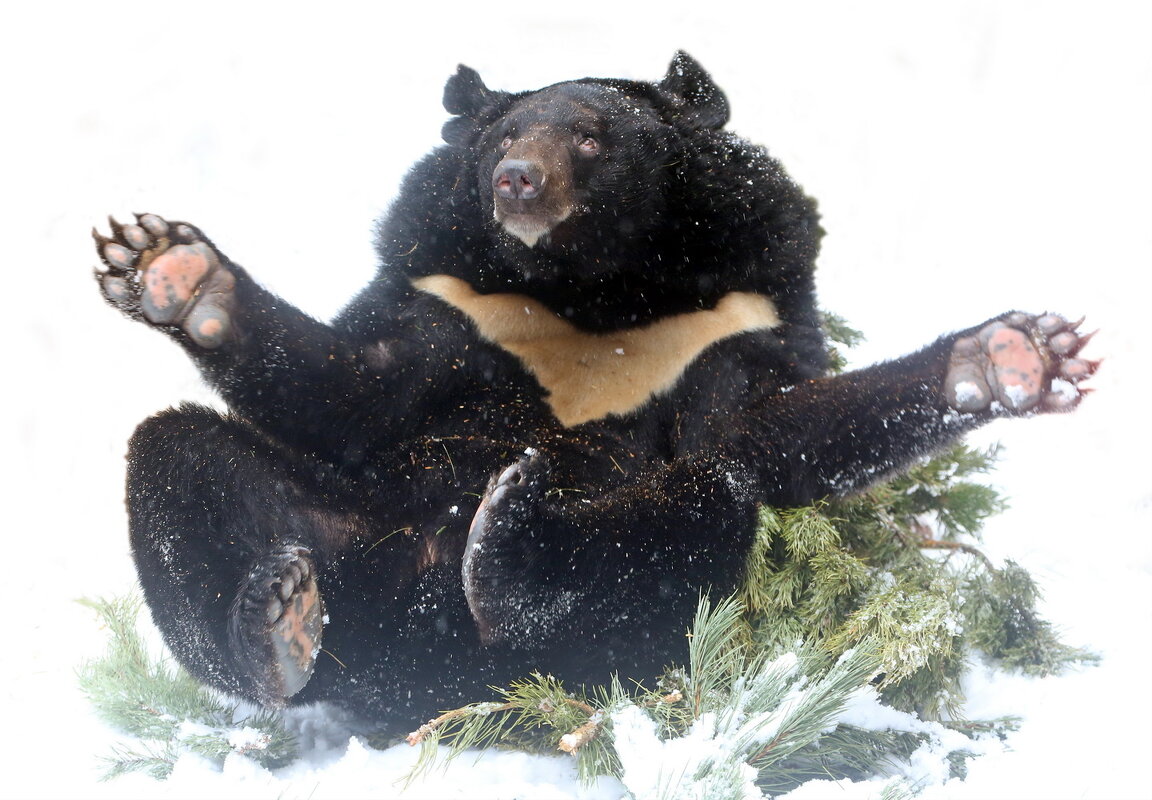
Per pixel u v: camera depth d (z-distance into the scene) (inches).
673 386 397.4
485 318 406.0
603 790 316.2
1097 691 377.4
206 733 343.0
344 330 403.2
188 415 366.6
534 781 327.3
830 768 336.2
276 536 367.2
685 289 404.8
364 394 385.1
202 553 351.9
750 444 376.5
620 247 402.0
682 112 430.9
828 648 351.6
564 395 402.3
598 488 390.3
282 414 377.7
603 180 403.2
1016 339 347.6
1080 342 343.9
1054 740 343.9
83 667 379.6
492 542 337.1
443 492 385.7
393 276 415.5
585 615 352.2
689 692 323.9
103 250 348.5
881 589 367.9
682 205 406.6
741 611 350.3
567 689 359.6
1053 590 472.1
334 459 386.3
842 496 377.1
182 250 354.9
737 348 395.5
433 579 372.8
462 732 331.9
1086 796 304.0
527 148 400.8
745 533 363.9
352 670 366.6
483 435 394.0
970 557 428.1
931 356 364.2
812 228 424.8
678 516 359.6
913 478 427.8
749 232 406.9
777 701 312.2
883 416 365.4
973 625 400.8
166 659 392.8
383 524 383.6
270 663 326.6
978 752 339.6
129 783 320.2
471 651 363.3
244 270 374.9
